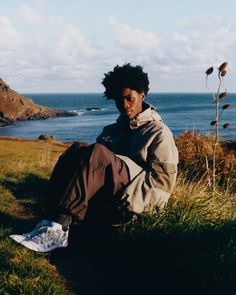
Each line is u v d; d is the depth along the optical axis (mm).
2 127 48812
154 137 2281
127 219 2264
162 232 2186
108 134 2521
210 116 55594
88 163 2051
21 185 3867
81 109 92625
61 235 2039
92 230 2383
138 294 1816
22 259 1917
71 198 2027
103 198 2172
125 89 2318
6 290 1681
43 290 1698
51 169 4973
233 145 5477
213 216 2521
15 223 2656
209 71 3107
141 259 2064
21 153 8766
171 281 1883
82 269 2006
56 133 40938
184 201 2613
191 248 2051
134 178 2203
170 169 2246
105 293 1811
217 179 4301
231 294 1704
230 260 1897
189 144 4711
